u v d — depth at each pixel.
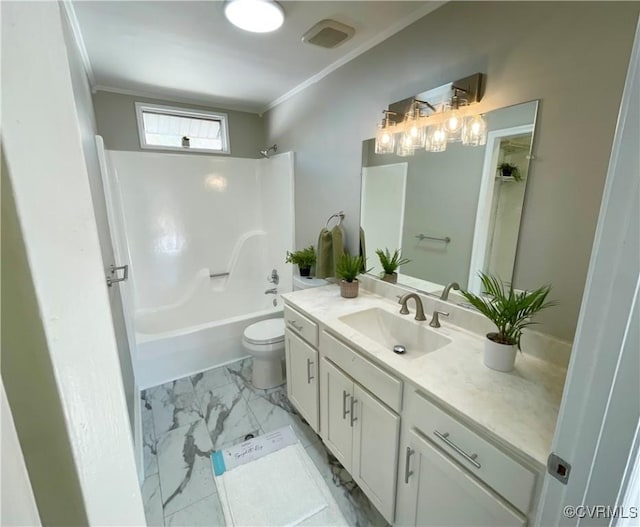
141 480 1.57
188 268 3.27
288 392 2.08
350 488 1.55
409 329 1.56
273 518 1.41
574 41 1.02
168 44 1.87
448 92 1.43
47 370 0.34
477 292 1.41
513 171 1.23
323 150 2.40
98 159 2.10
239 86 2.61
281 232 3.14
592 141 1.01
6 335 0.32
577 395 0.54
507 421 0.87
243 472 1.63
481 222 1.36
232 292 3.42
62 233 0.33
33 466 0.35
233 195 3.41
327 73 2.24
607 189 0.47
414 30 1.58
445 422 0.97
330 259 2.32
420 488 1.11
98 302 0.37
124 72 2.32
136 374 2.22
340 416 1.52
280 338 2.24
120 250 2.55
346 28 1.68
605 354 0.49
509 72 1.21
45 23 0.31
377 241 1.96
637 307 0.45
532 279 1.21
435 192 1.55
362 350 1.31
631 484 0.51
